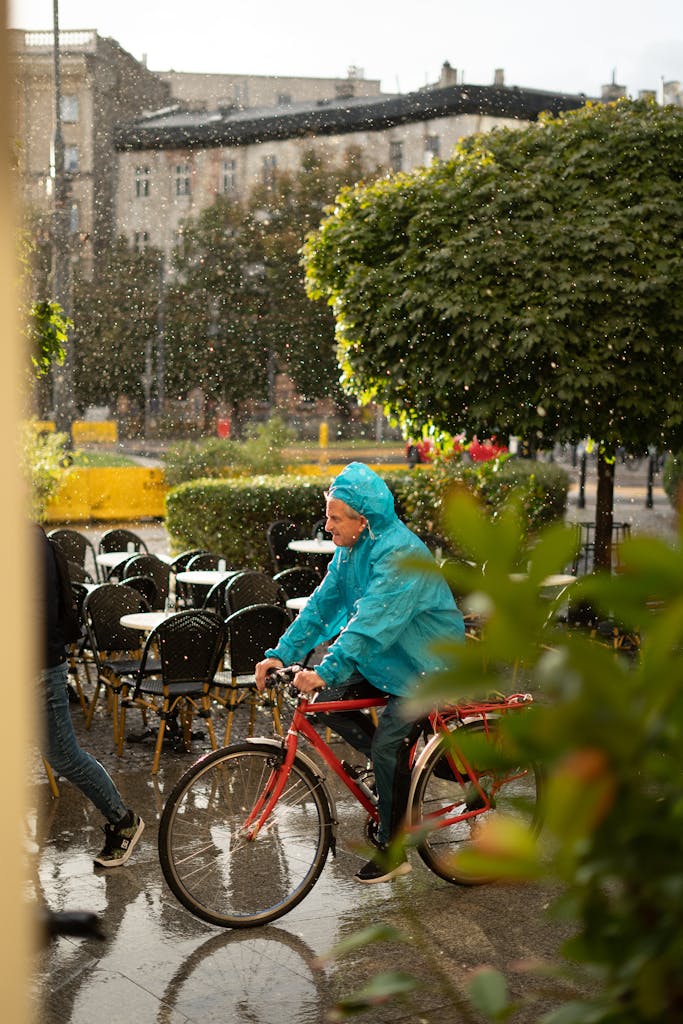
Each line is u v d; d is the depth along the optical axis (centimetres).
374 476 650
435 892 703
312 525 1975
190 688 980
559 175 1431
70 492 3188
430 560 113
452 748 114
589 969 142
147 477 3309
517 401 1421
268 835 668
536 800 115
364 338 1499
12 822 128
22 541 128
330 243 1552
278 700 1059
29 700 128
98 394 8081
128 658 1248
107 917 672
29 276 968
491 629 109
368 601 624
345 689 675
